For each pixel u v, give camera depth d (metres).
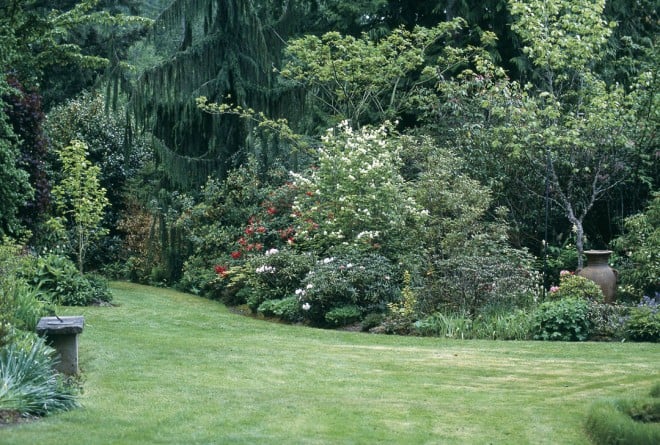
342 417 6.14
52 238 15.15
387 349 9.92
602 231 16.12
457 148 15.94
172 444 5.16
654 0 19.77
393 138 16.89
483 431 5.86
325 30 22.88
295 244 14.88
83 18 12.74
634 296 12.73
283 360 8.94
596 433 5.68
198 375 7.85
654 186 15.40
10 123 13.92
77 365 7.42
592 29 14.69
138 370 7.97
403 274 12.82
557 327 10.89
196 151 19.22
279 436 5.48
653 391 6.77
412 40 20.83
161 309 13.55
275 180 18.16
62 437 5.15
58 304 12.79
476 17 19.89
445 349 9.94
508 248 13.33
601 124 14.12
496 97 15.41
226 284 15.70
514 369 8.57
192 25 19.08
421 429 5.87
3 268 9.57
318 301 12.55
